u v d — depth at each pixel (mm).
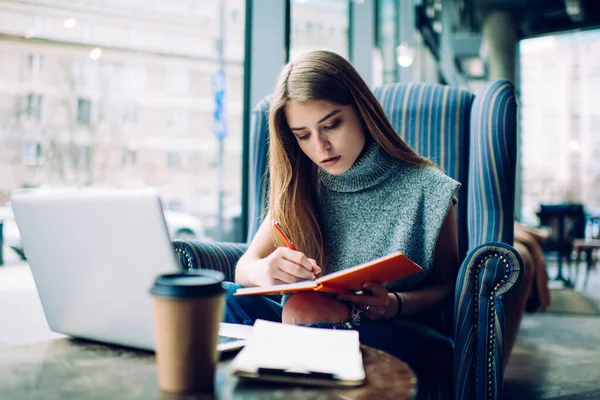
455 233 1275
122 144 6898
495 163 1444
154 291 565
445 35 7418
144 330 736
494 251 1106
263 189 1652
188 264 1365
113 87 6250
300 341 730
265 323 804
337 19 4066
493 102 1513
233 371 631
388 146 1230
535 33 8633
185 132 7430
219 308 582
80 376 648
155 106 7070
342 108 1159
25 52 4711
